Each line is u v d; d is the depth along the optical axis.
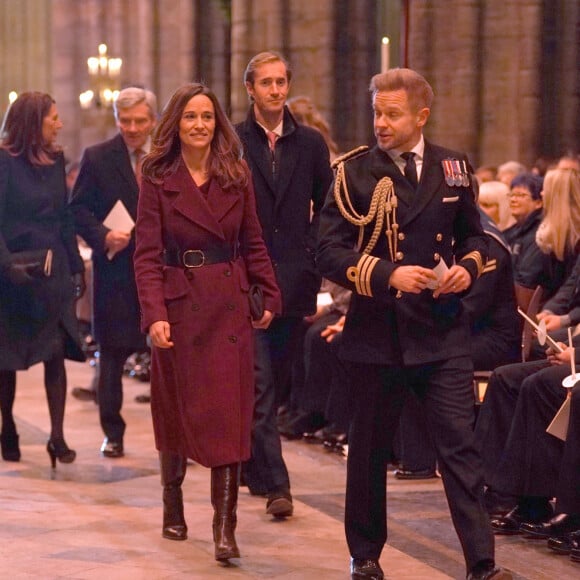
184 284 6.91
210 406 6.82
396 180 6.34
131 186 9.94
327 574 6.77
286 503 7.94
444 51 14.21
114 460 10.02
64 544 7.29
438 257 6.32
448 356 6.32
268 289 7.18
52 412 9.68
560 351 7.56
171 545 7.32
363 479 6.52
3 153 9.45
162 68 18.53
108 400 10.14
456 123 14.21
